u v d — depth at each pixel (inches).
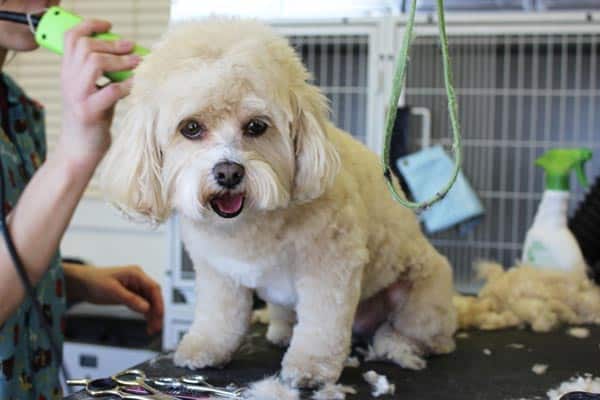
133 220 35.0
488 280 56.6
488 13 60.8
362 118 67.3
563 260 55.2
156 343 73.8
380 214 40.2
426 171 61.2
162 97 31.9
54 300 48.0
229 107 31.7
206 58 31.6
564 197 56.5
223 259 36.0
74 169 35.0
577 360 41.3
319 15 64.5
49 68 90.5
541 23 59.5
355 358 40.5
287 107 32.8
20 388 42.4
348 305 35.5
